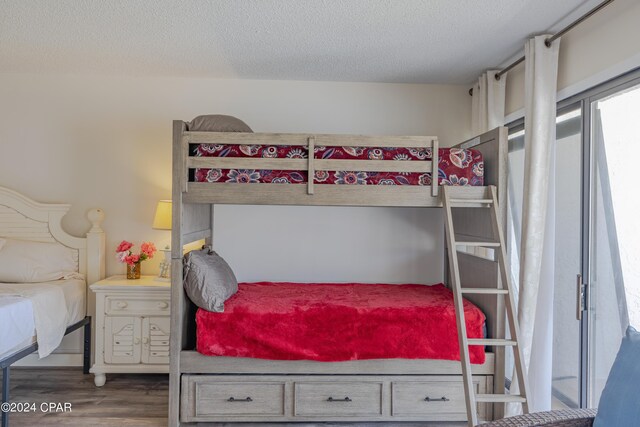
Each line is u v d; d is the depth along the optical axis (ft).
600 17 7.80
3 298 9.36
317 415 9.04
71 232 12.63
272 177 8.82
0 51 10.70
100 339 11.18
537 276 8.77
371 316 8.99
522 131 10.98
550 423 5.17
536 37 8.91
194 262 9.11
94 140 12.63
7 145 12.50
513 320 7.82
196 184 8.80
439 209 12.87
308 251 12.85
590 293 8.30
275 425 9.18
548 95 8.80
